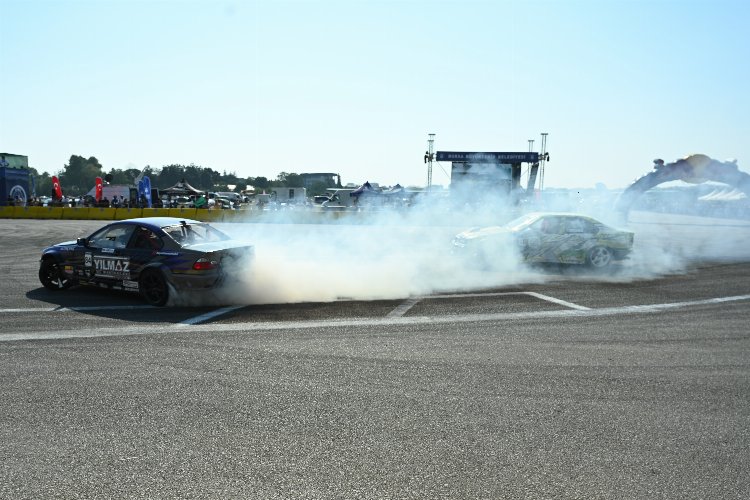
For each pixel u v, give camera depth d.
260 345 5.48
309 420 3.67
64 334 5.85
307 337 5.80
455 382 4.45
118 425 3.55
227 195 51.47
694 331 6.21
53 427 3.51
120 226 7.96
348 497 2.71
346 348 5.41
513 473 2.98
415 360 5.04
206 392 4.16
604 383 4.46
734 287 9.20
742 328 6.37
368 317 6.80
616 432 3.52
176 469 2.98
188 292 7.37
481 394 4.19
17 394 4.08
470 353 5.28
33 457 3.11
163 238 7.55
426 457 3.15
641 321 6.70
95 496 2.70
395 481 2.88
